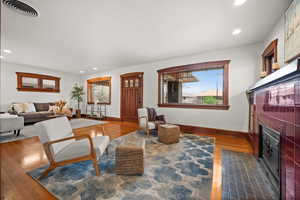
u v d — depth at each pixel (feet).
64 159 5.26
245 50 10.64
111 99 20.08
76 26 7.89
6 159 6.90
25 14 6.64
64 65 17.66
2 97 16.15
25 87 17.92
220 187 4.75
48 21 7.34
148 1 5.78
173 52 12.35
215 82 12.32
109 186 4.75
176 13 6.64
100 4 5.97
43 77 19.60
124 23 7.58
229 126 11.37
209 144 9.22
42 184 4.85
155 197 4.22
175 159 6.91
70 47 11.27
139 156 5.50
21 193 4.42
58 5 6.01
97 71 21.31
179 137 10.26
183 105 13.62
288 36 5.35
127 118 18.31
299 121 3.13
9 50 12.01
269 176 5.08
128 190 4.54
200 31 8.48
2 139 10.14
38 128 5.29
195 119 12.98
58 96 21.44
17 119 10.95
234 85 11.10
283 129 3.93
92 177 5.29
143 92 16.62
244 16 6.84
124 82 18.63
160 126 9.84
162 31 8.49
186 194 4.37
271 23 7.45
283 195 3.86
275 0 5.63
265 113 5.63
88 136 5.39
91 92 23.30
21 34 8.89
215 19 7.14
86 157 5.40
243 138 10.68
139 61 15.57
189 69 13.19
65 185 4.79
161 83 15.26
